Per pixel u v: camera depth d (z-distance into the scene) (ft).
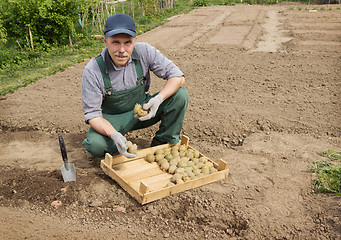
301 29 39.40
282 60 26.43
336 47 30.04
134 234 9.55
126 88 11.90
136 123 12.88
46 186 11.39
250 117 16.83
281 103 18.51
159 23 46.16
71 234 9.46
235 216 10.19
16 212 10.34
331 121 16.38
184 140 13.51
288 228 9.75
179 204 10.65
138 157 12.72
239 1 68.80
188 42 33.81
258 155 13.71
